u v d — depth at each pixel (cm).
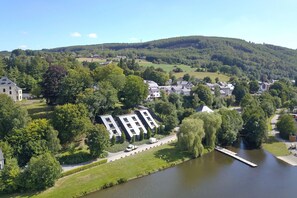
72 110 8575
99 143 8188
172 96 14462
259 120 10638
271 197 6588
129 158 8406
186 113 12681
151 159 8500
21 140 7544
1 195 6175
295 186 7181
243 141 11212
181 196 6600
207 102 15675
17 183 6297
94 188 6775
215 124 9844
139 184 7206
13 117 8281
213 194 6706
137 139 10200
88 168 7644
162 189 6944
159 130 11025
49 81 11494
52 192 6369
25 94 14262
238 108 17562
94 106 10106
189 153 9212
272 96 18250
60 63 17888
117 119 10669
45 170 6438
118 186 7075
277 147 10319
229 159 9125
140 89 12238
